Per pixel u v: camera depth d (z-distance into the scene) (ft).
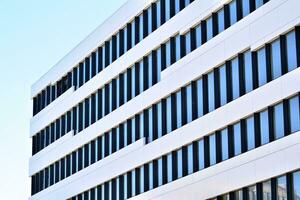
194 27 212.64
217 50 199.21
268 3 180.75
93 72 271.08
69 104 286.05
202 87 206.18
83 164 272.51
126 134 244.83
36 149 317.42
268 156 177.27
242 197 186.91
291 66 174.09
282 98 174.40
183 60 214.28
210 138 201.77
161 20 229.66
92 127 265.75
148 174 230.27
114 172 247.50
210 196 197.47
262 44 182.39
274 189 176.14
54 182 295.07
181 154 213.66
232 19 196.85
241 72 191.21
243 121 188.44
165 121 223.51
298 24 171.53
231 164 190.08
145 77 236.22
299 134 168.04
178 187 211.61
